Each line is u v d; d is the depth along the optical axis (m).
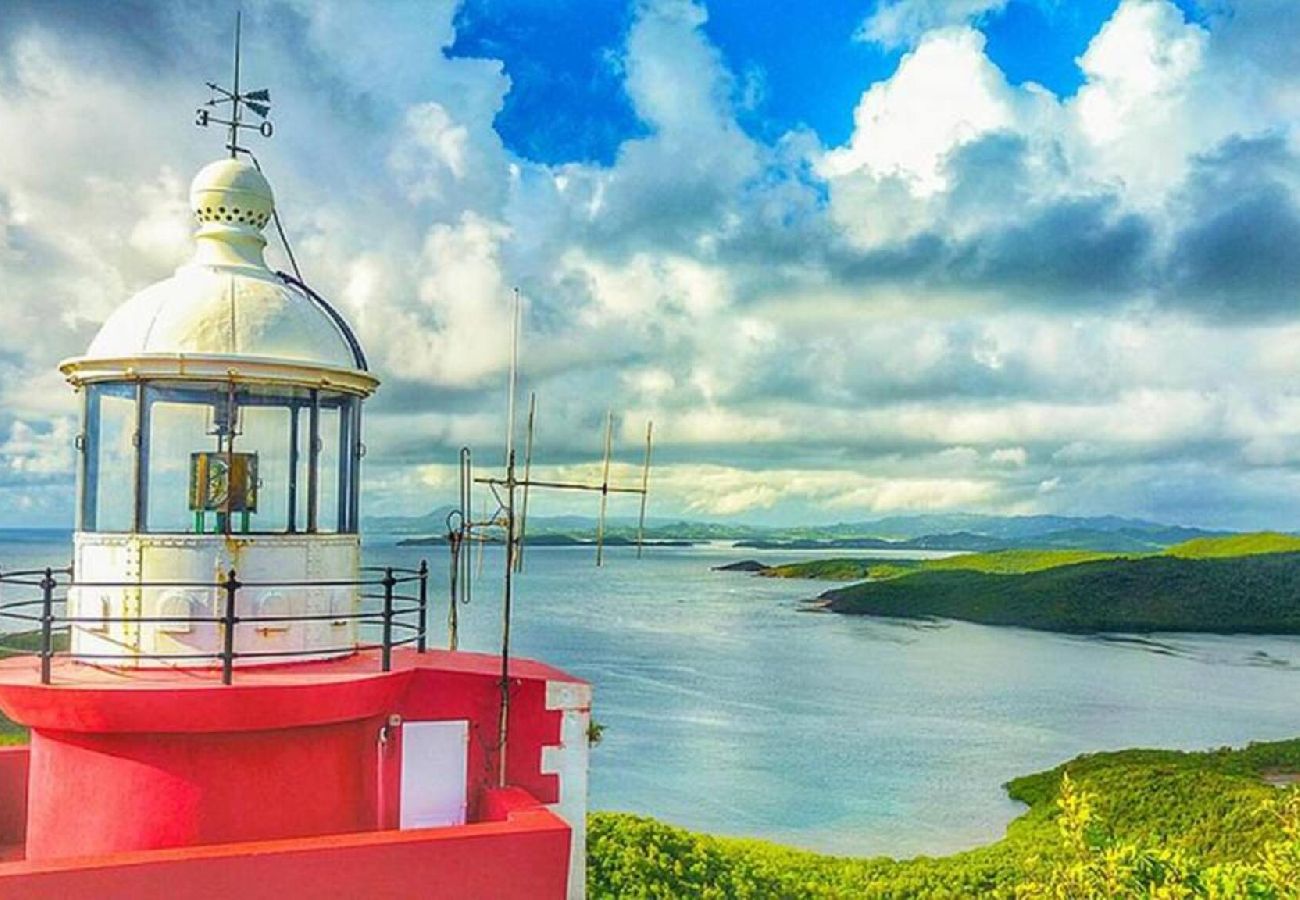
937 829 38.69
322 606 10.93
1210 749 53.00
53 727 9.55
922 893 23.89
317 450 11.04
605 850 20.66
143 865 8.24
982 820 39.91
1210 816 33.38
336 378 11.01
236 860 8.49
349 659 11.23
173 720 9.39
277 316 10.93
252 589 10.45
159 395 10.52
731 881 21.17
